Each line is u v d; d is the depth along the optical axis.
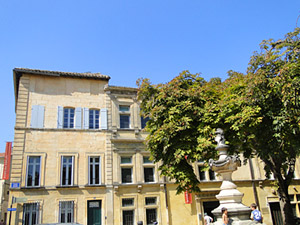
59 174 21.78
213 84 17.31
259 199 26.36
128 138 24.36
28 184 21.00
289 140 13.17
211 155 14.98
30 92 23.14
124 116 25.47
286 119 12.20
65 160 22.38
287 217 15.46
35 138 22.08
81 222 21.12
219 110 14.83
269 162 16.36
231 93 14.97
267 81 12.91
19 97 22.69
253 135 13.80
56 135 22.66
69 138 22.91
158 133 15.37
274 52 13.71
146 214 22.89
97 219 21.77
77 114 23.78
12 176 20.66
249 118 12.67
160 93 16.03
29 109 22.70
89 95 24.72
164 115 15.73
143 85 17.39
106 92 25.23
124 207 22.39
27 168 21.23
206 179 25.47
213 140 14.50
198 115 15.00
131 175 23.73
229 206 9.08
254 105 13.02
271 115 12.71
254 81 12.95
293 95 11.73
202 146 14.11
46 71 23.70
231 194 9.26
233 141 14.70
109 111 24.77
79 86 24.66
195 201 24.11
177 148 15.05
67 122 23.55
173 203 23.61
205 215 22.41
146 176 24.06
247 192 26.23
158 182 23.73
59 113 23.33
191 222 23.47
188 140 14.82
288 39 13.66
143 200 23.03
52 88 23.84
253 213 10.34
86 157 22.80
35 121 22.47
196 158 14.70
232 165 9.67
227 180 9.74
